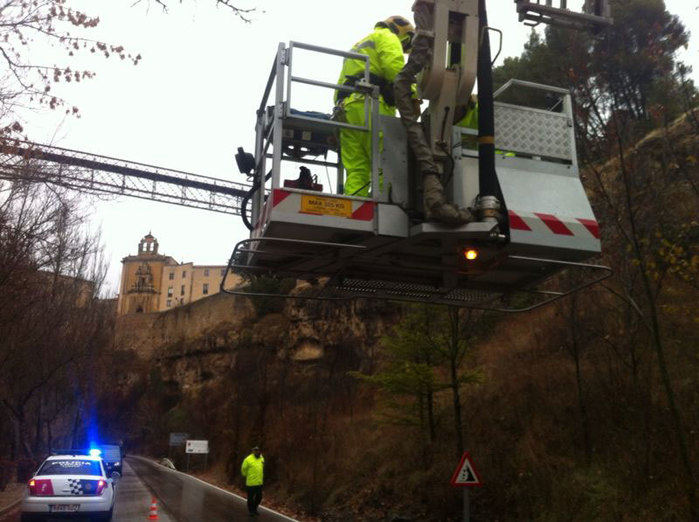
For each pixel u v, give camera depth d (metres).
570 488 11.80
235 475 26.58
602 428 13.15
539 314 20.34
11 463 23.86
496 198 5.09
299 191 4.91
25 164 11.35
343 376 31.14
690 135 10.55
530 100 9.95
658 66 11.07
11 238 14.70
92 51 8.58
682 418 11.33
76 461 14.01
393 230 5.04
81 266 30.89
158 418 63.94
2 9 8.17
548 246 5.15
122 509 16.94
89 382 39.53
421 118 5.42
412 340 15.62
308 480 20.36
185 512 16.61
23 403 27.14
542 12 5.99
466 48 5.12
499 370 18.38
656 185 10.03
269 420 27.56
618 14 16.72
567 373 15.69
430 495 14.80
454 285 6.04
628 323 12.69
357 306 39.38
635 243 8.53
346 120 5.71
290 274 6.18
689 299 12.11
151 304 109.69
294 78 5.12
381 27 5.94
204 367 66.19
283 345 46.44
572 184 5.48
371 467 19.05
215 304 71.94
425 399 18.02
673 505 9.57
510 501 12.97
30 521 13.06
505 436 14.85
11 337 20.64
